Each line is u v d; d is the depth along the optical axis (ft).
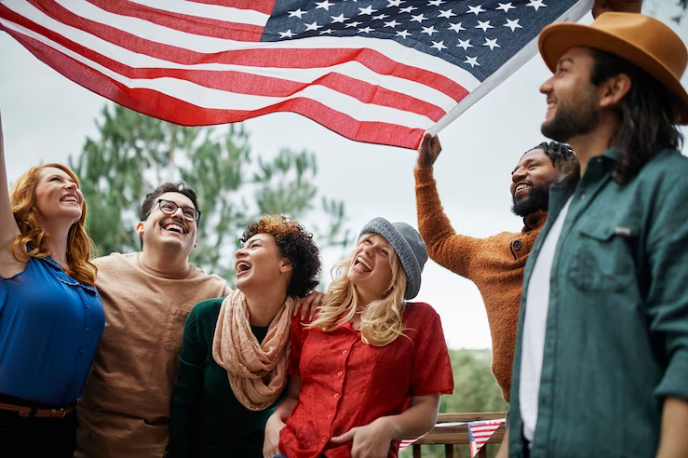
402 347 8.16
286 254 9.28
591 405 5.03
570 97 5.89
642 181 5.28
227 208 33.78
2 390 8.59
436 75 9.48
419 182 10.82
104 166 32.09
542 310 5.74
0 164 8.74
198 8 8.82
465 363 25.00
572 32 5.97
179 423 9.34
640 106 5.60
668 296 4.86
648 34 5.73
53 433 8.98
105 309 10.05
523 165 10.00
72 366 9.11
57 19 8.87
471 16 8.78
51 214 9.52
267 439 8.22
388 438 7.62
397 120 9.98
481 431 10.86
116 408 9.69
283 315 9.17
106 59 9.14
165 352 9.98
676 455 4.58
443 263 10.75
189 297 10.45
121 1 8.77
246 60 9.28
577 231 5.47
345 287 8.75
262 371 8.88
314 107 9.76
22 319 8.74
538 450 5.19
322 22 8.86
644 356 4.96
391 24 8.96
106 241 28.89
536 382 5.63
